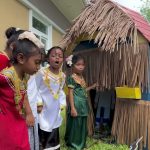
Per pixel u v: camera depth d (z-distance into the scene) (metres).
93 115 4.72
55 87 3.63
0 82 2.01
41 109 3.57
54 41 9.49
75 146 3.97
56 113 3.67
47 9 8.38
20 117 2.17
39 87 3.56
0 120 2.06
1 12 5.32
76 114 3.95
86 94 4.21
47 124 3.59
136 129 4.05
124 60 4.08
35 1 7.15
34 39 2.12
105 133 4.61
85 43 4.59
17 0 6.05
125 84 4.12
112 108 4.78
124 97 4.08
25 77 2.22
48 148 3.59
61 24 10.38
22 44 2.08
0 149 2.05
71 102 3.97
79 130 4.02
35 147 3.08
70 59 4.14
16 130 2.10
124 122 4.16
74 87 4.05
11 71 2.05
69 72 4.39
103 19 4.14
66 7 9.65
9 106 2.07
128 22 4.01
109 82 4.30
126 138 4.13
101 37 3.95
